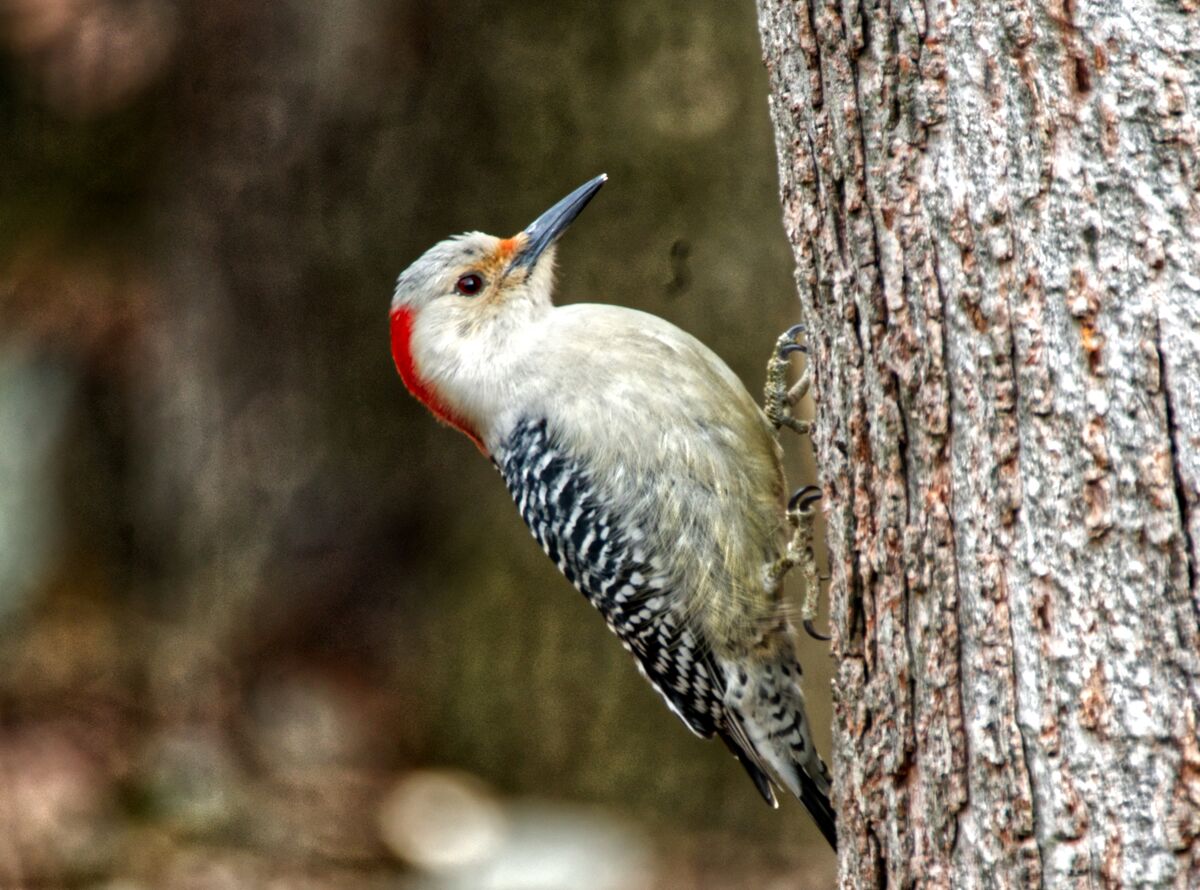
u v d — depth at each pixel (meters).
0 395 16.98
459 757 15.23
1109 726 4.79
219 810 14.12
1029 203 4.86
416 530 15.77
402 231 15.12
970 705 5.16
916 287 5.20
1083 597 4.82
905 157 5.18
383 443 15.73
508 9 14.30
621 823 14.54
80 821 13.66
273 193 15.49
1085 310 4.76
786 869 13.89
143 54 15.96
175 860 13.45
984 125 4.94
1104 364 4.74
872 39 5.22
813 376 5.85
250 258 15.66
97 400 17.16
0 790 13.78
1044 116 4.81
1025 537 4.95
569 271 13.81
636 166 13.76
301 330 15.72
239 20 15.34
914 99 5.12
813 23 5.48
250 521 15.98
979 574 5.09
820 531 12.29
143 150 16.66
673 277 13.62
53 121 16.78
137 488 16.98
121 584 16.80
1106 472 4.75
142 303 16.80
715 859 13.98
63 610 16.39
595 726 14.87
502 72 14.37
